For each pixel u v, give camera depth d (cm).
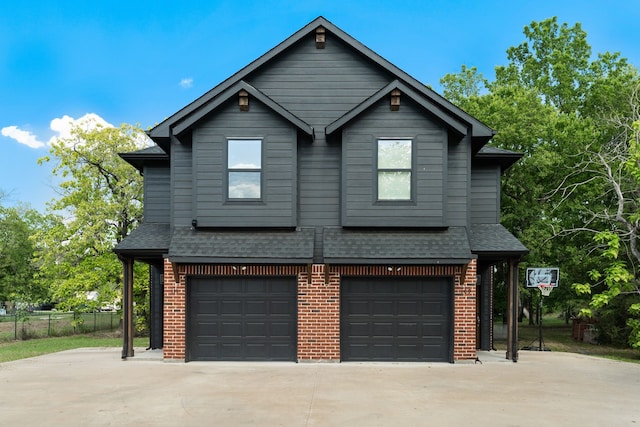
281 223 1336
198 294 1350
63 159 2553
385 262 1280
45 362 1369
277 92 1415
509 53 3409
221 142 1350
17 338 2702
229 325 1344
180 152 1389
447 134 1354
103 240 2562
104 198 2628
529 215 2255
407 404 883
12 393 970
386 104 1358
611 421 787
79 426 750
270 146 1348
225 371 1198
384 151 1352
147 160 1525
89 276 2530
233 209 1341
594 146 2109
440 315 1341
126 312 1422
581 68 3025
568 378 1140
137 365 1293
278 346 1338
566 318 3547
